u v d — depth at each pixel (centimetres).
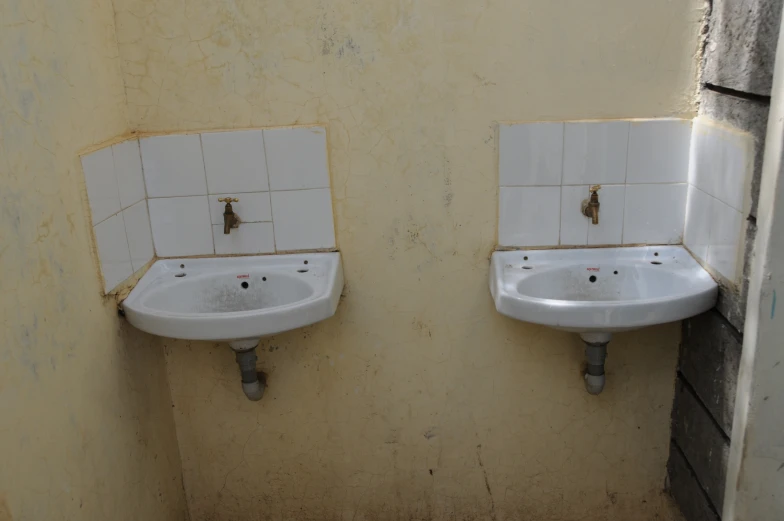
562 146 182
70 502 145
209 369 203
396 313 198
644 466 209
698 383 181
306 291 181
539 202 187
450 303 196
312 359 202
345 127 182
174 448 207
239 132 183
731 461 153
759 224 139
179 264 193
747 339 145
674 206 186
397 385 204
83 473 151
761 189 138
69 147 151
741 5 153
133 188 181
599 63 176
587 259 188
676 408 199
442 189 186
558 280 187
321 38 176
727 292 161
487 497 215
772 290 137
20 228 131
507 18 173
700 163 175
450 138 182
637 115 180
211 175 187
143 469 183
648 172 184
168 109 183
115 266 169
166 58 179
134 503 177
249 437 211
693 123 179
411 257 192
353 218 189
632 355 199
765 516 150
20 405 128
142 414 184
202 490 216
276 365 203
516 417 207
